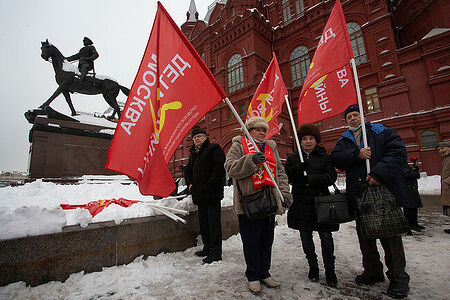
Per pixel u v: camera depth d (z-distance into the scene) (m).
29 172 6.22
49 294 1.88
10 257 1.85
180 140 2.46
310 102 2.96
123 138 2.39
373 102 14.88
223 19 21.81
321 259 2.85
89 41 8.68
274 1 21.56
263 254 2.16
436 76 12.65
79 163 6.50
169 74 2.54
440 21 14.00
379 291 1.96
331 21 2.79
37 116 6.20
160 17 2.65
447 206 3.89
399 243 1.88
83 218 2.29
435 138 12.41
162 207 2.88
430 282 2.08
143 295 1.92
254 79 17.48
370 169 2.01
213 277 2.28
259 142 2.35
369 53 15.18
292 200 2.23
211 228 2.75
